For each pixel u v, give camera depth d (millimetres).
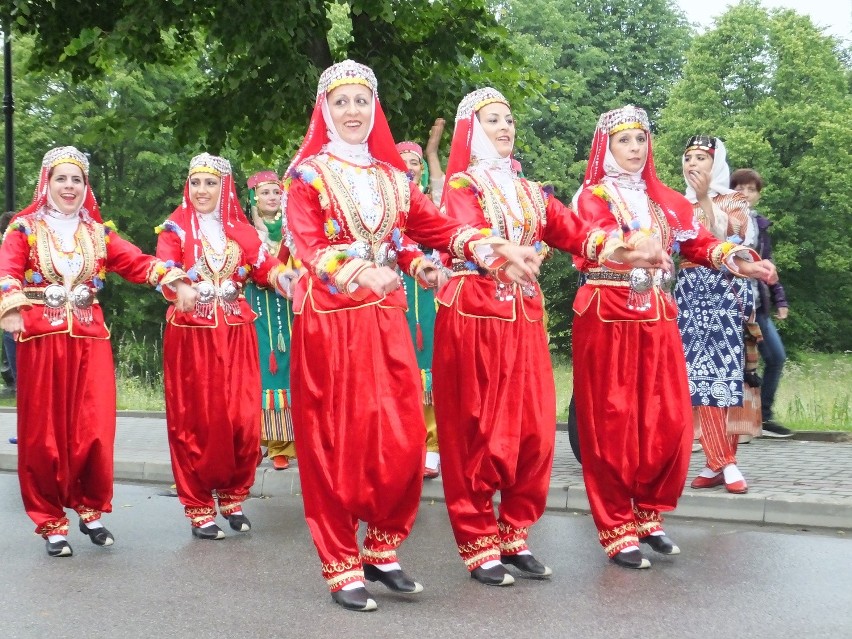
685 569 4852
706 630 3893
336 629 4004
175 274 5617
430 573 4910
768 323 8688
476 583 4672
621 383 4867
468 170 4797
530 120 32750
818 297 30734
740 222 6578
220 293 6012
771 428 8961
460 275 4680
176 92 26797
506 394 4578
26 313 5527
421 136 12617
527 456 4656
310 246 4262
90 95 26859
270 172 8148
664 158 31219
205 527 5898
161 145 28062
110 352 5785
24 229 5582
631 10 39219
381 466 4199
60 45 12281
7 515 6730
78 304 5613
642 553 4930
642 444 4875
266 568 5125
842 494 6086
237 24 10641
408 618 4125
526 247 4254
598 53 36656
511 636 3863
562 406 12453
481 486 4590
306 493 4340
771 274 4992
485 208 4680
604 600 4328
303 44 11352
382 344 4273
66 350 5574
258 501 7234
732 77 31703
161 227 6039
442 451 4715
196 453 5906
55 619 4242
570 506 6566
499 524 4809
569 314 30016
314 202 4352
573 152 33875
